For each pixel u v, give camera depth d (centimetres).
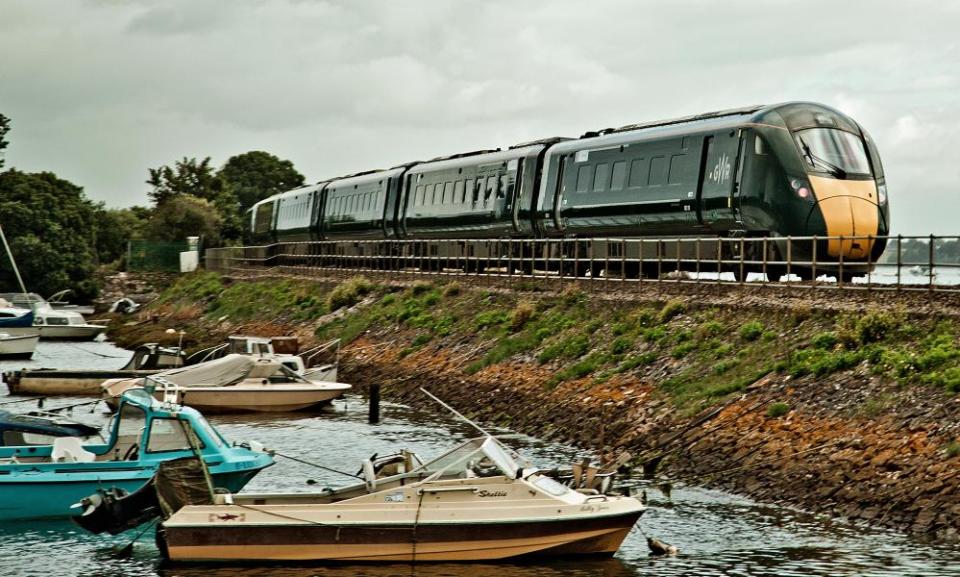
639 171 4038
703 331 3259
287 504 2030
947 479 2119
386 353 4819
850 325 2830
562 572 1961
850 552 1983
